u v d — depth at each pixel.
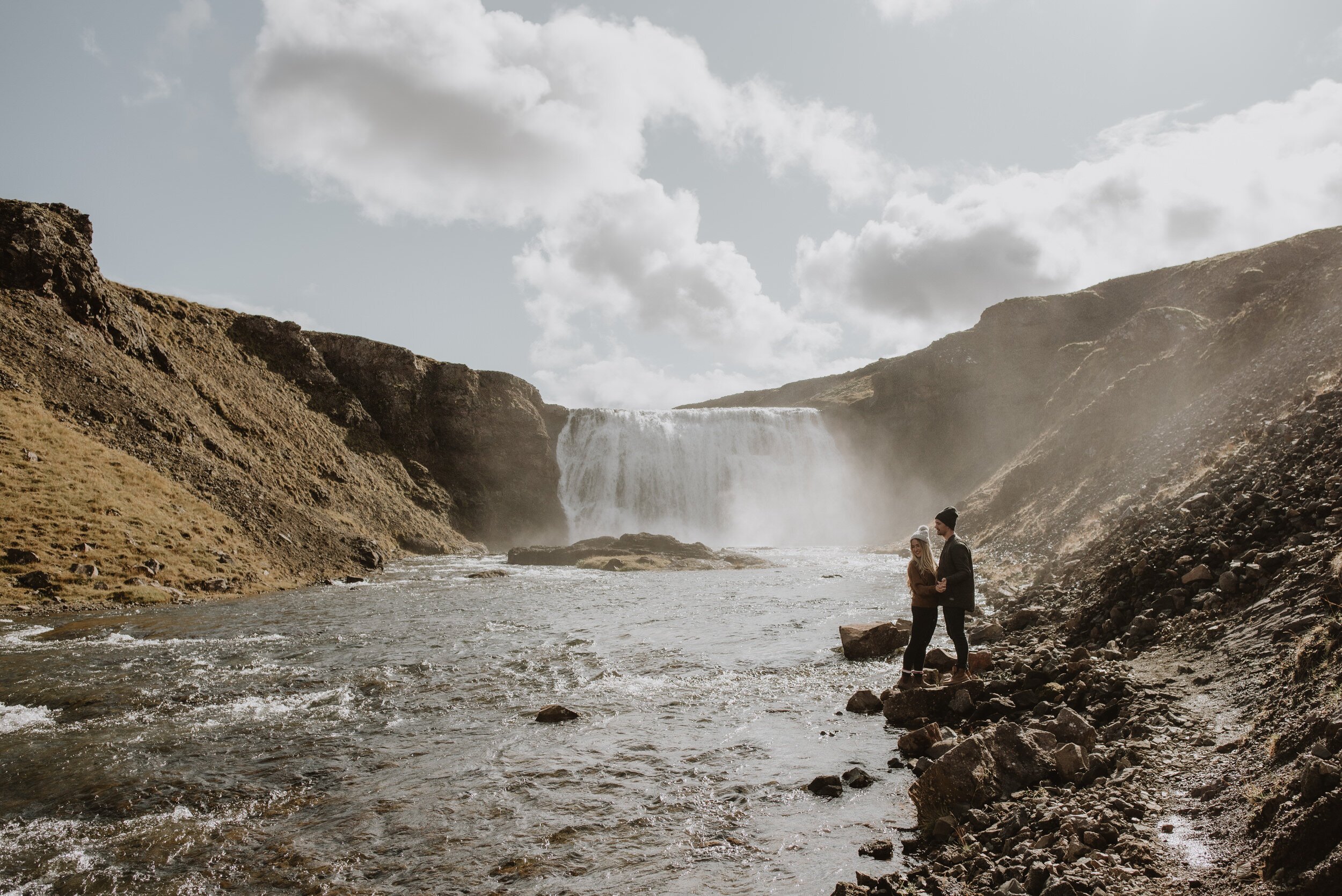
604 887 5.01
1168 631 9.43
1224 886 3.91
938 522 9.74
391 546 44.72
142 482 27.72
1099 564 14.38
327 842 5.86
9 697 10.53
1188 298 58.91
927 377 68.19
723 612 18.50
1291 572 8.63
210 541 26.69
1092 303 68.38
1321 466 11.00
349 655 13.41
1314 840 3.65
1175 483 18.66
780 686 10.65
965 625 14.30
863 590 22.62
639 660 12.77
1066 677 8.56
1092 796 5.39
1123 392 31.25
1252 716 6.17
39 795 6.89
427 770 7.45
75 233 40.16
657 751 7.88
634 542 39.66
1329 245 53.31
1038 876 4.33
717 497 66.44
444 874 5.29
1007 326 67.81
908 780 6.79
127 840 5.95
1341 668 5.40
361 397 61.47
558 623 17.20
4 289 34.00
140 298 48.53
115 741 8.51
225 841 5.91
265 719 9.39
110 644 14.70
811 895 4.78
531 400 70.62
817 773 7.06
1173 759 5.87
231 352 52.47
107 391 32.72
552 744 8.21
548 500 65.19
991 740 6.16
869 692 9.26
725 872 5.17
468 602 21.55
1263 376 20.52
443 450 63.16
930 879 4.77
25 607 18.64
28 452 25.09
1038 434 48.06
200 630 16.38
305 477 43.75
